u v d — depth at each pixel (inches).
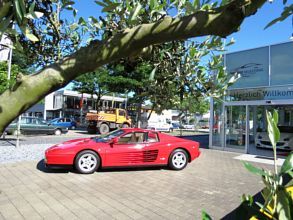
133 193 270.5
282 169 40.7
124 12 67.3
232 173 378.9
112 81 923.4
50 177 329.1
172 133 1453.0
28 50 89.5
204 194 272.4
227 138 628.1
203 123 2012.8
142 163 374.9
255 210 44.3
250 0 41.3
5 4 44.1
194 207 233.1
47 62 92.8
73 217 206.4
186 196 264.5
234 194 274.1
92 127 1160.2
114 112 1176.8
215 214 217.5
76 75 46.6
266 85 571.8
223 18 41.2
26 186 287.9
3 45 56.5
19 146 593.0
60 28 90.6
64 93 1854.1
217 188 296.2
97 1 60.9
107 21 75.7
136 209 225.8
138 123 937.5
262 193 43.3
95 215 211.3
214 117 661.9
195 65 81.6
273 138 43.6
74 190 276.8
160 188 291.7
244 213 45.7
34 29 85.8
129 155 368.5
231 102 621.9
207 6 59.5
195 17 42.4
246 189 294.2
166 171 381.1
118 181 318.3
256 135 658.2
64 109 1856.5
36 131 956.0
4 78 346.0
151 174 359.6
